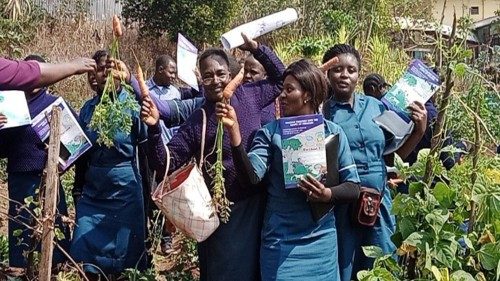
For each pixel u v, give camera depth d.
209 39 17.83
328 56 4.07
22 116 4.13
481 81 3.75
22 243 4.68
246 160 3.50
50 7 15.62
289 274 3.49
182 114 4.39
